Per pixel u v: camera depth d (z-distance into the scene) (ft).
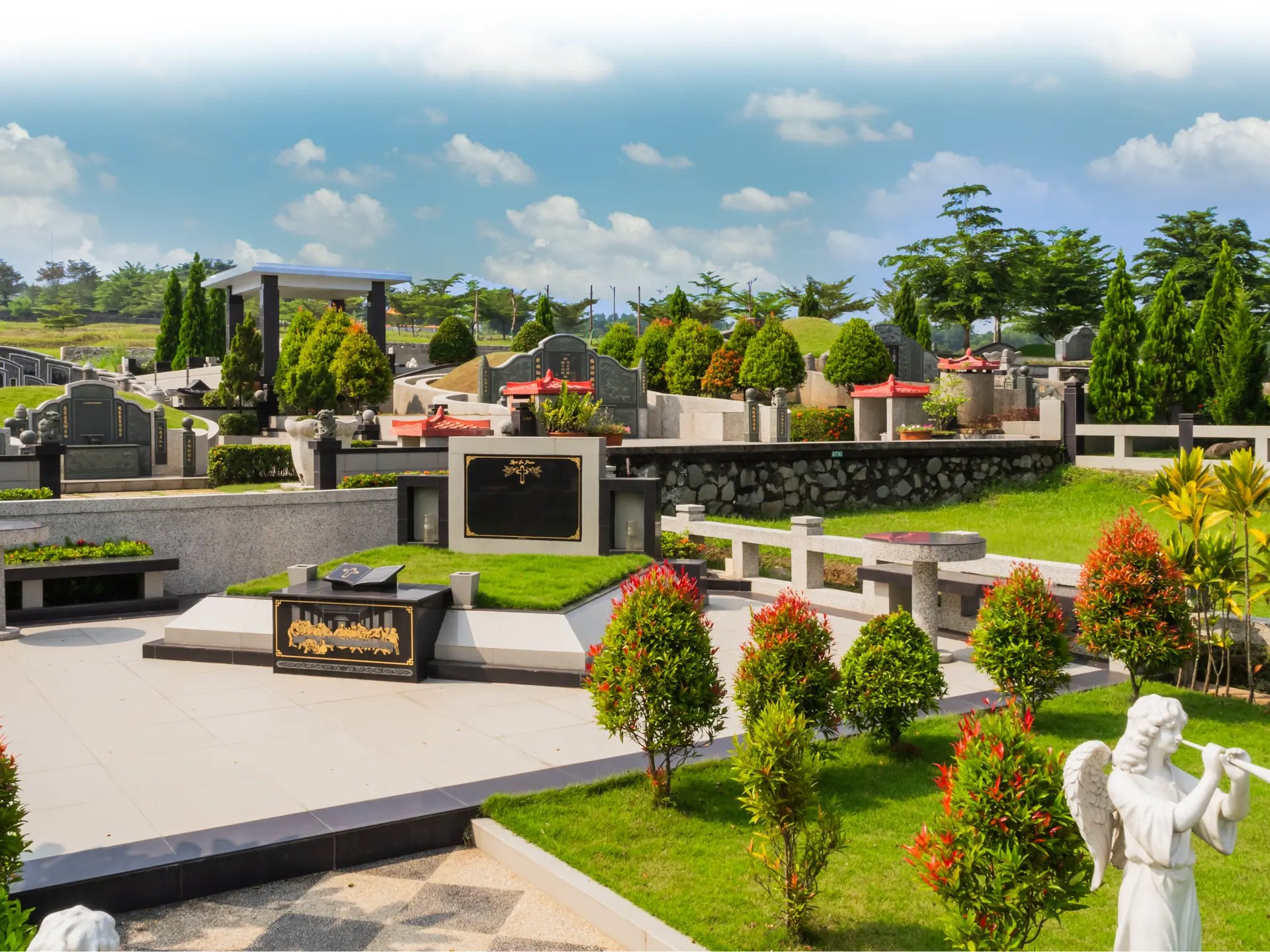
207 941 18.56
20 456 55.42
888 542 34.91
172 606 47.85
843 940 17.63
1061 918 18.76
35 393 96.58
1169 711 13.17
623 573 41.73
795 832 18.20
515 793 23.94
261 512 52.75
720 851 21.13
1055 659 28.94
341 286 152.15
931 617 36.09
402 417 110.73
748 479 78.59
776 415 98.27
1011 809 14.94
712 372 123.03
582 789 24.27
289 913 19.63
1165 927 12.96
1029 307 199.31
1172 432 84.48
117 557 47.01
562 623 35.24
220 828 21.85
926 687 26.40
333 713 30.83
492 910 19.72
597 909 18.94
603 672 23.80
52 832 21.72
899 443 85.51
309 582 37.14
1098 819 13.74
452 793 24.06
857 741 28.22
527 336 158.61
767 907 18.67
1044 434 93.86
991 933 14.92
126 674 35.63
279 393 116.37
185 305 177.58
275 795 23.89
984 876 15.06
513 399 93.66
